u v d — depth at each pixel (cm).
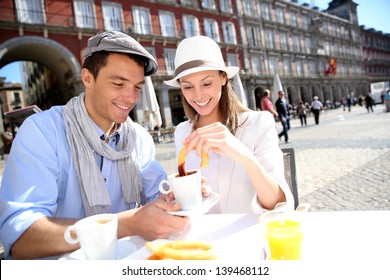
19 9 1661
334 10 4916
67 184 155
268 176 137
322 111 3091
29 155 139
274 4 3391
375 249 91
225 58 2752
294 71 3547
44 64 2289
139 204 179
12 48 1631
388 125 1116
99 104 159
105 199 157
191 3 2506
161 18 2289
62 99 2722
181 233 121
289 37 3550
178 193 120
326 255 91
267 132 178
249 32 3047
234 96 195
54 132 158
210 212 174
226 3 2814
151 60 165
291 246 89
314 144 880
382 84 3422
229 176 173
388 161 544
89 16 1903
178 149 204
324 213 123
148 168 190
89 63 154
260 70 3100
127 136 179
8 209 124
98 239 96
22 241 116
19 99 5700
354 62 4697
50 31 1744
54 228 116
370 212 120
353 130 1112
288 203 135
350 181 452
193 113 205
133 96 158
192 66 168
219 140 129
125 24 2070
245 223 124
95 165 159
